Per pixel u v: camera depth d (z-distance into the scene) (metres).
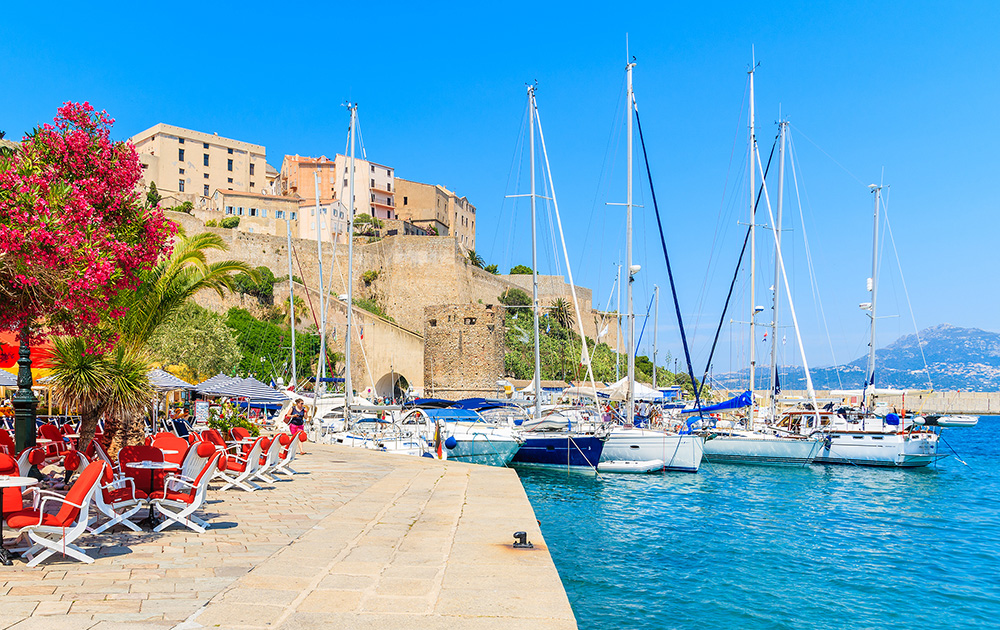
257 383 27.14
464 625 5.34
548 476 28.62
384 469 16.25
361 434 26.69
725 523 19.91
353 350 66.44
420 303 85.94
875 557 16.03
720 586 13.45
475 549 7.86
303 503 11.05
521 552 7.74
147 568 6.83
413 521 9.59
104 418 12.90
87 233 8.35
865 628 11.26
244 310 70.69
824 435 34.03
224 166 108.88
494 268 108.38
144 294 13.58
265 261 80.88
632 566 14.88
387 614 5.57
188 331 43.56
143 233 9.43
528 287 101.06
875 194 42.22
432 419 29.23
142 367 12.80
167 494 8.80
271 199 97.56
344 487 13.02
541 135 33.34
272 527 9.02
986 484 29.42
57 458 12.79
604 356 83.00
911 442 33.03
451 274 86.44
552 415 31.12
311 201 98.31
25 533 7.13
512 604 5.87
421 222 113.12
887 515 21.77
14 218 7.55
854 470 32.47
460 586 6.38
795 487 27.50
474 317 60.38
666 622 11.34
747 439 34.12
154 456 8.69
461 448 26.55
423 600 5.95
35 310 8.48
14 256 7.56
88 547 7.64
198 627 5.17
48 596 5.82
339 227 96.44
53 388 12.34
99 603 5.67
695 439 29.98
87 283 7.98
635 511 21.59
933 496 25.98
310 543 8.10
